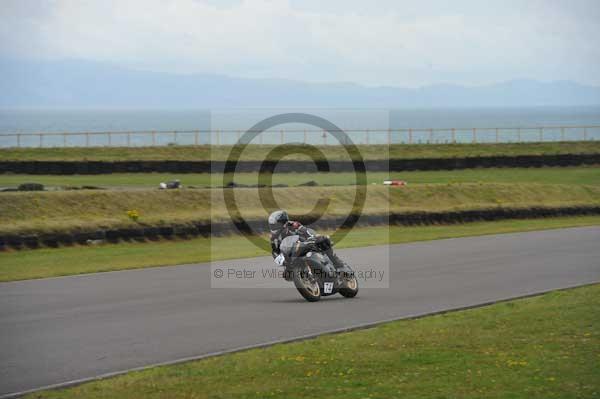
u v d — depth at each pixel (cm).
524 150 13288
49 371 1925
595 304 2923
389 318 2677
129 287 3425
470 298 3108
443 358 2056
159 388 1753
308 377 1859
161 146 12200
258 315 2731
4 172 10025
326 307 2908
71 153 11750
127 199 6288
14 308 2866
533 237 5778
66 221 5419
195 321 2611
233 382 1812
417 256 4588
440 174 11162
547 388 1752
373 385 1783
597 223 7375
